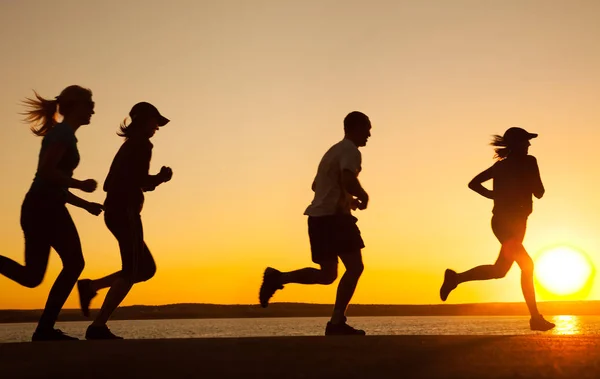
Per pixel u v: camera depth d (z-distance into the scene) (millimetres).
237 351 3844
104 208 6336
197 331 84312
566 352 3740
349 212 6742
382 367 3193
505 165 7898
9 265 5961
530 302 7750
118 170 6293
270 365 3295
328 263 6758
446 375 2945
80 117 6391
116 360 3502
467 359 3449
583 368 3113
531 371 3033
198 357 3592
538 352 3740
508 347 4008
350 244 6605
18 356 3744
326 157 6746
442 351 3789
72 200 6262
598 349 3898
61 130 6023
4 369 3283
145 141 6387
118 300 6211
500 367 3166
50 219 6000
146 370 3191
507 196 7801
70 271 6074
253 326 107125
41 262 6059
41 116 6418
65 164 6086
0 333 71500
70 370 3225
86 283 6312
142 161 6332
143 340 4590
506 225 7777
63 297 6047
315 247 6734
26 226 6023
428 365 3242
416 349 3891
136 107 6480
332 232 6633
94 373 3137
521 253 7746
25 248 6059
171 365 3322
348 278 6633
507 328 72812
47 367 3316
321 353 3734
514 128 7961
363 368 3166
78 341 4551
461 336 4746
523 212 7793
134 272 6246
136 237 6285
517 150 7902
